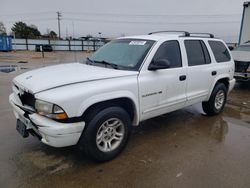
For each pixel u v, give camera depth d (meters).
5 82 8.77
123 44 3.98
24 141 3.68
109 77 3.02
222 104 5.28
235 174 2.90
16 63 17.67
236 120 4.95
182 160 3.22
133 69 3.36
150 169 2.99
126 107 3.38
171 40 3.90
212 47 4.81
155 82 3.48
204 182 2.73
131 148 3.55
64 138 2.66
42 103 2.62
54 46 47.75
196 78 4.26
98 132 2.96
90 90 2.77
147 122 4.70
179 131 4.26
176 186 2.65
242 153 3.45
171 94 3.82
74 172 2.89
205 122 4.77
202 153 3.43
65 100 2.58
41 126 2.64
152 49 3.54
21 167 2.96
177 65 3.91
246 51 8.98
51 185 2.63
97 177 2.80
